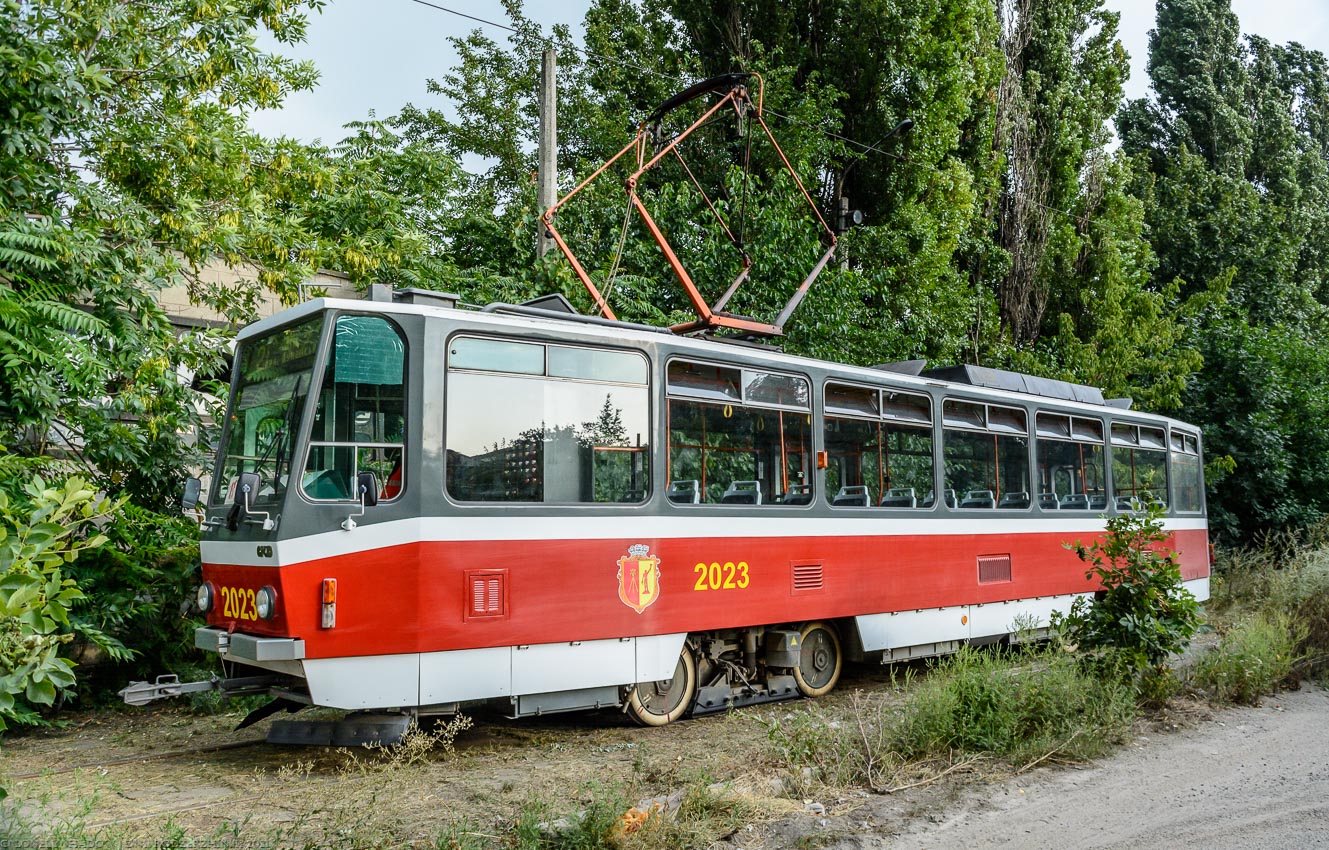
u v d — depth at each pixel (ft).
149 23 37.47
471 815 18.43
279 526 20.76
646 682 26.63
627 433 25.91
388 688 21.57
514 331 23.97
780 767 21.54
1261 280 101.24
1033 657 29.35
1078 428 42.78
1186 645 29.22
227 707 29.43
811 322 51.44
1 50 28.43
